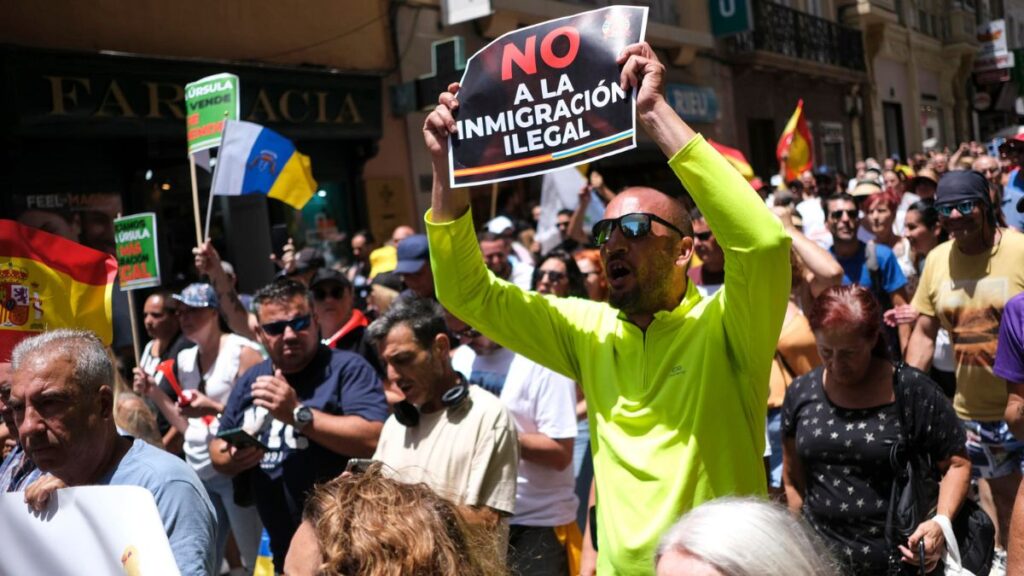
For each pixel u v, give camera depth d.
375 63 13.24
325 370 4.29
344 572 1.87
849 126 28.75
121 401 4.03
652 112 2.72
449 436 3.66
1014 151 6.78
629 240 2.89
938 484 3.49
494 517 3.53
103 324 4.09
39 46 9.40
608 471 2.98
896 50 31.67
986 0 38.97
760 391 2.91
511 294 3.23
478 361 4.91
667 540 1.73
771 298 2.70
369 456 4.07
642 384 2.95
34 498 2.59
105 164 10.07
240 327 6.26
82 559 2.54
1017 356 3.51
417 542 1.87
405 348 3.65
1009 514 5.08
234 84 6.43
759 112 23.42
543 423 4.38
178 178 10.77
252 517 5.32
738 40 22.27
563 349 3.22
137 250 5.37
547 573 4.39
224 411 4.52
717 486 2.82
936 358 6.40
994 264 5.05
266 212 10.89
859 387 3.52
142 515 2.46
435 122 3.09
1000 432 5.04
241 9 11.45
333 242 12.59
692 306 3.00
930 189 11.61
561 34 2.92
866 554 3.45
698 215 6.05
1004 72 34.41
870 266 6.68
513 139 2.99
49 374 2.74
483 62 3.05
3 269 3.84
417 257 6.05
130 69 9.93
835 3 28.58
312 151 12.39
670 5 19.77
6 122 9.00
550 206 10.79
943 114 36.84
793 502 3.81
